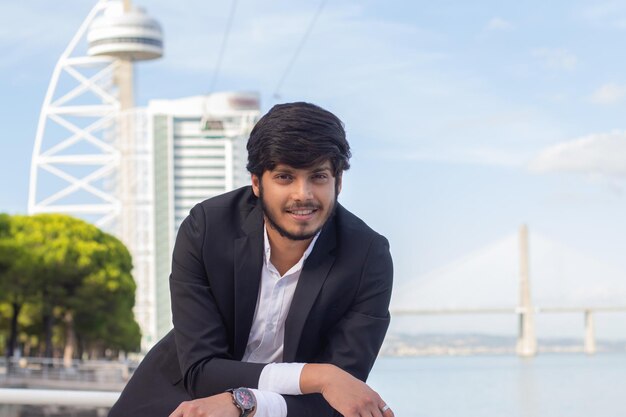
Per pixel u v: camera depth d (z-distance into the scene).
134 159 182.25
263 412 1.90
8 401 3.02
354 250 2.11
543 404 42.09
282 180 1.95
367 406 1.90
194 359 2.05
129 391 2.12
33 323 53.56
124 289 49.91
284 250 2.08
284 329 2.12
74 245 47.50
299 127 1.91
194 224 2.12
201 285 2.11
